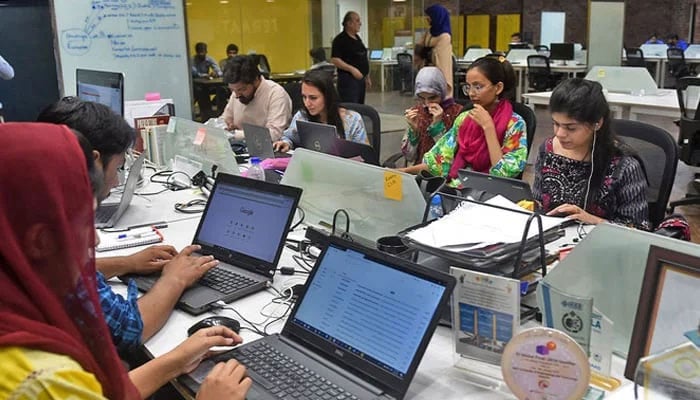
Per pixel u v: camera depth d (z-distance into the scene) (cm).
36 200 76
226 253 183
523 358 111
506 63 290
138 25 448
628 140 256
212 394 115
